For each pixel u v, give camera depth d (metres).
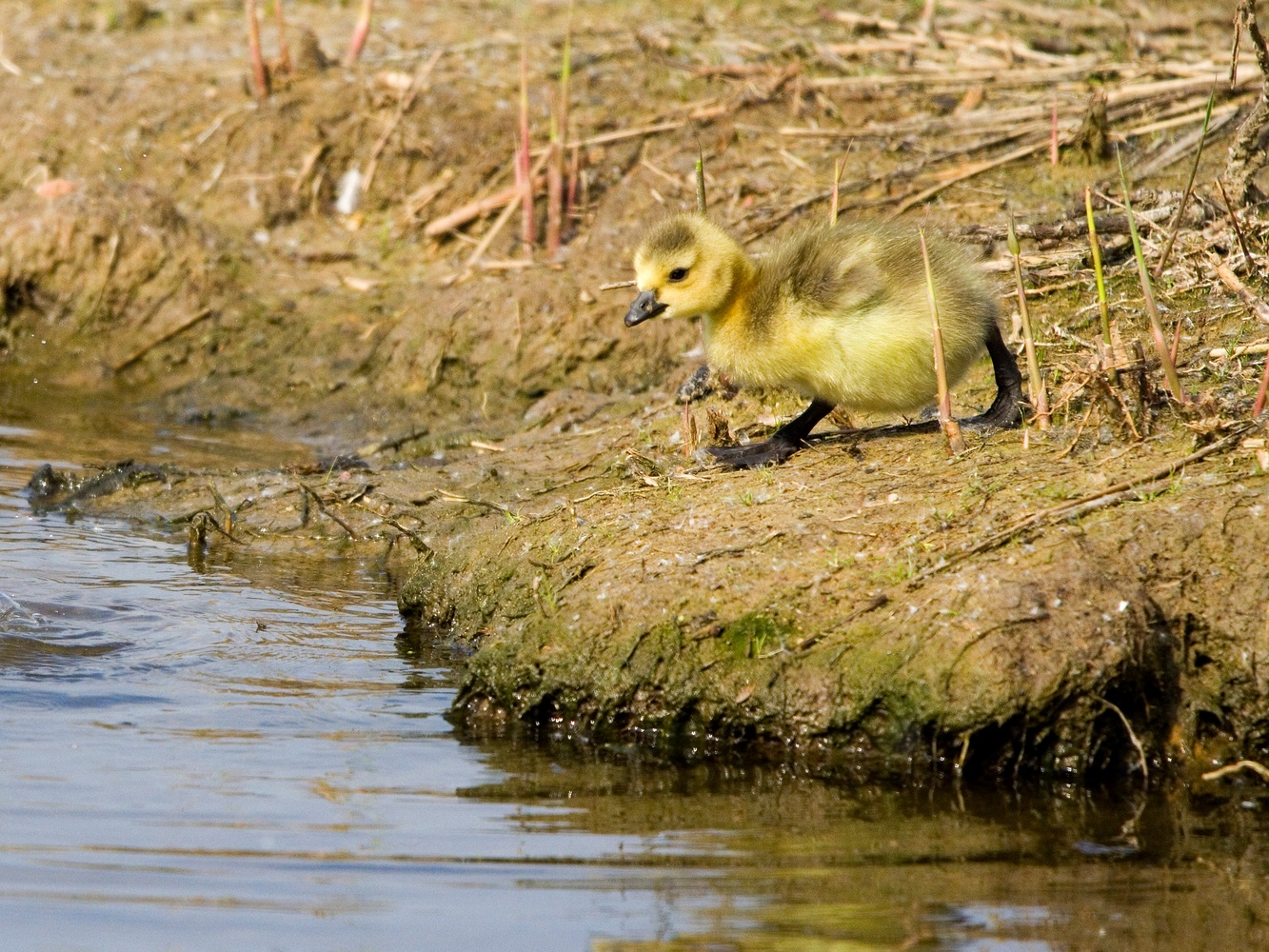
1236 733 9.31
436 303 19.02
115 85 23.53
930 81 21.64
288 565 13.71
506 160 21.52
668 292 11.41
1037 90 21.06
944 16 24.02
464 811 8.65
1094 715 9.04
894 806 8.79
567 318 18.02
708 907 7.49
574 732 9.95
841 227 11.76
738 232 18.53
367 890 7.64
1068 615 9.19
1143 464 10.80
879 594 9.65
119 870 7.78
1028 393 12.73
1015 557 9.68
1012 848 8.20
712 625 9.75
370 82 22.91
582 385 17.73
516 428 16.81
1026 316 11.73
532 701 10.05
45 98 23.50
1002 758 9.12
